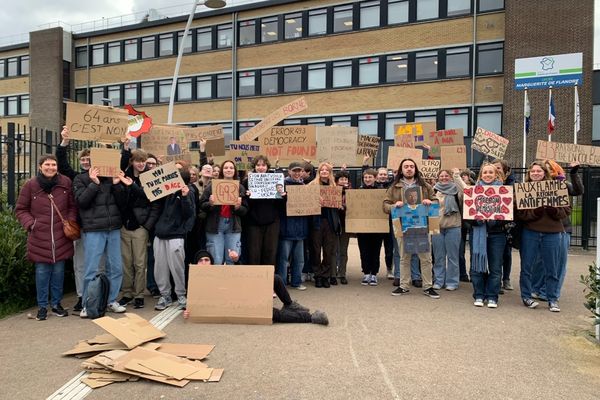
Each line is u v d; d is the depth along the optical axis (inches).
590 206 495.8
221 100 1235.9
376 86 1066.7
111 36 1398.9
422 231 280.7
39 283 233.5
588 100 880.9
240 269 228.2
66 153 254.7
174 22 1295.5
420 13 1031.6
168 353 181.6
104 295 237.1
